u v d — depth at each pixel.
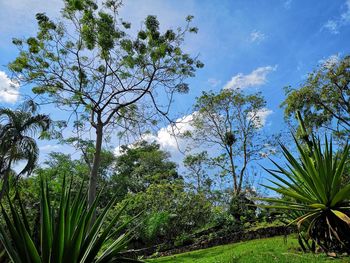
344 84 23.05
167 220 17.70
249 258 8.62
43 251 3.51
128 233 4.26
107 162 34.84
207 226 17.67
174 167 37.56
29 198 16.11
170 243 17.25
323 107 23.92
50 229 3.57
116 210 17.55
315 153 6.61
